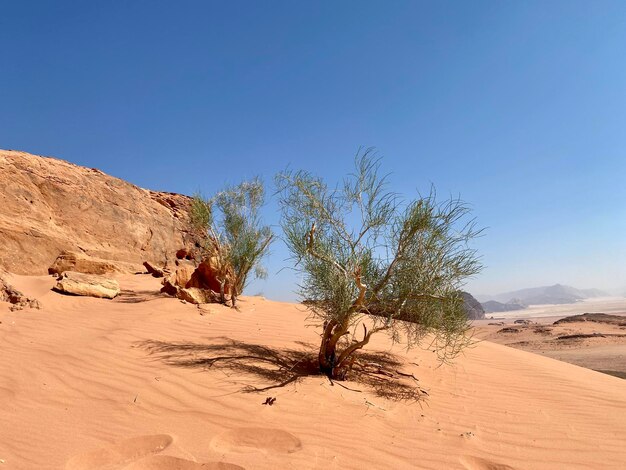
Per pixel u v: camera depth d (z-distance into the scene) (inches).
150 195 856.3
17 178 549.0
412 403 200.7
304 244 225.6
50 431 141.4
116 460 129.3
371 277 225.1
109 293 392.2
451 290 218.8
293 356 252.5
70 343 244.8
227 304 400.2
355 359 235.1
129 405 165.2
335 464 133.6
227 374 206.5
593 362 704.4
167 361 219.6
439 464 140.8
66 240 551.2
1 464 119.1
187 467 124.9
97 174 721.6
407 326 232.8
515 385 248.7
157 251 729.6
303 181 233.6
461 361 296.8
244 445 145.2
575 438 173.3
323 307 225.3
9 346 234.8
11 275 406.9
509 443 164.1
